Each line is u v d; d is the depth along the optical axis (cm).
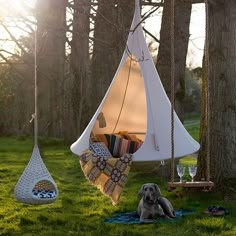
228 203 952
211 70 1001
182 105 1347
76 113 2238
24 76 2877
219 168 992
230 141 988
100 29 1986
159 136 848
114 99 1041
